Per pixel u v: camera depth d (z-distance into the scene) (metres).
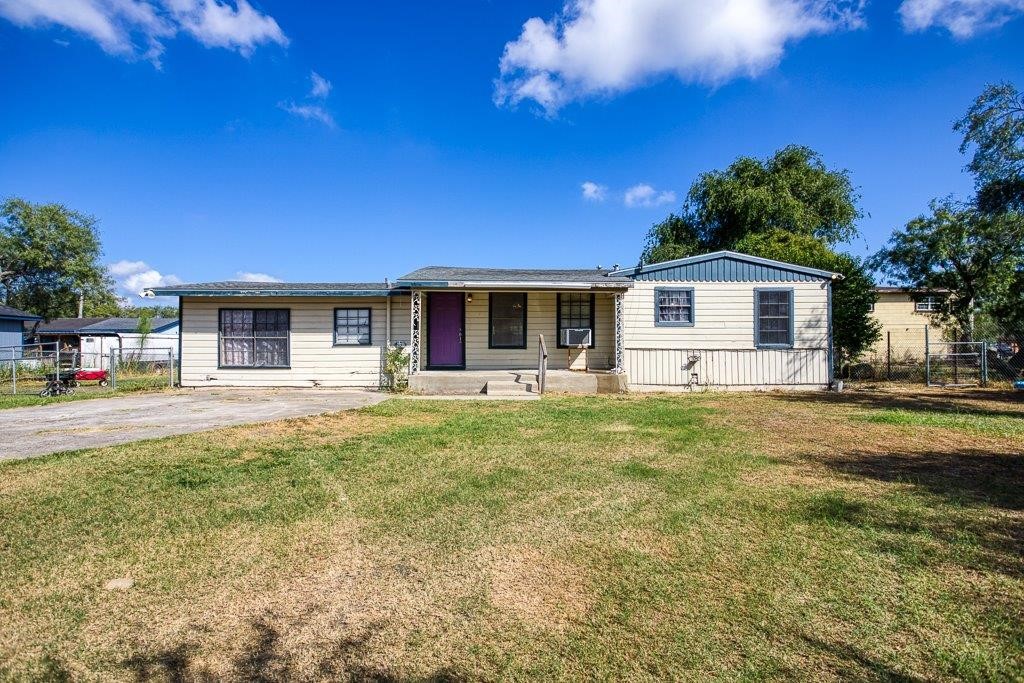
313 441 7.01
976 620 2.75
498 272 16.02
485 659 2.48
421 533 3.96
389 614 2.86
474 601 2.99
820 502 4.58
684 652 2.52
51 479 5.18
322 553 3.61
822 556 3.52
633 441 7.14
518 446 6.81
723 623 2.75
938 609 2.86
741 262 14.50
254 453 6.31
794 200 28.88
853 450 6.62
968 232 16.58
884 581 3.17
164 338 33.53
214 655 2.50
